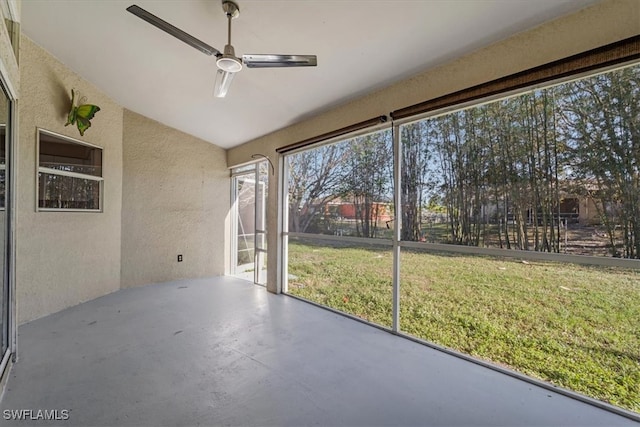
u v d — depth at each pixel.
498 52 2.28
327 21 2.28
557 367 2.18
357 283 3.77
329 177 3.95
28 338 2.78
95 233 4.11
